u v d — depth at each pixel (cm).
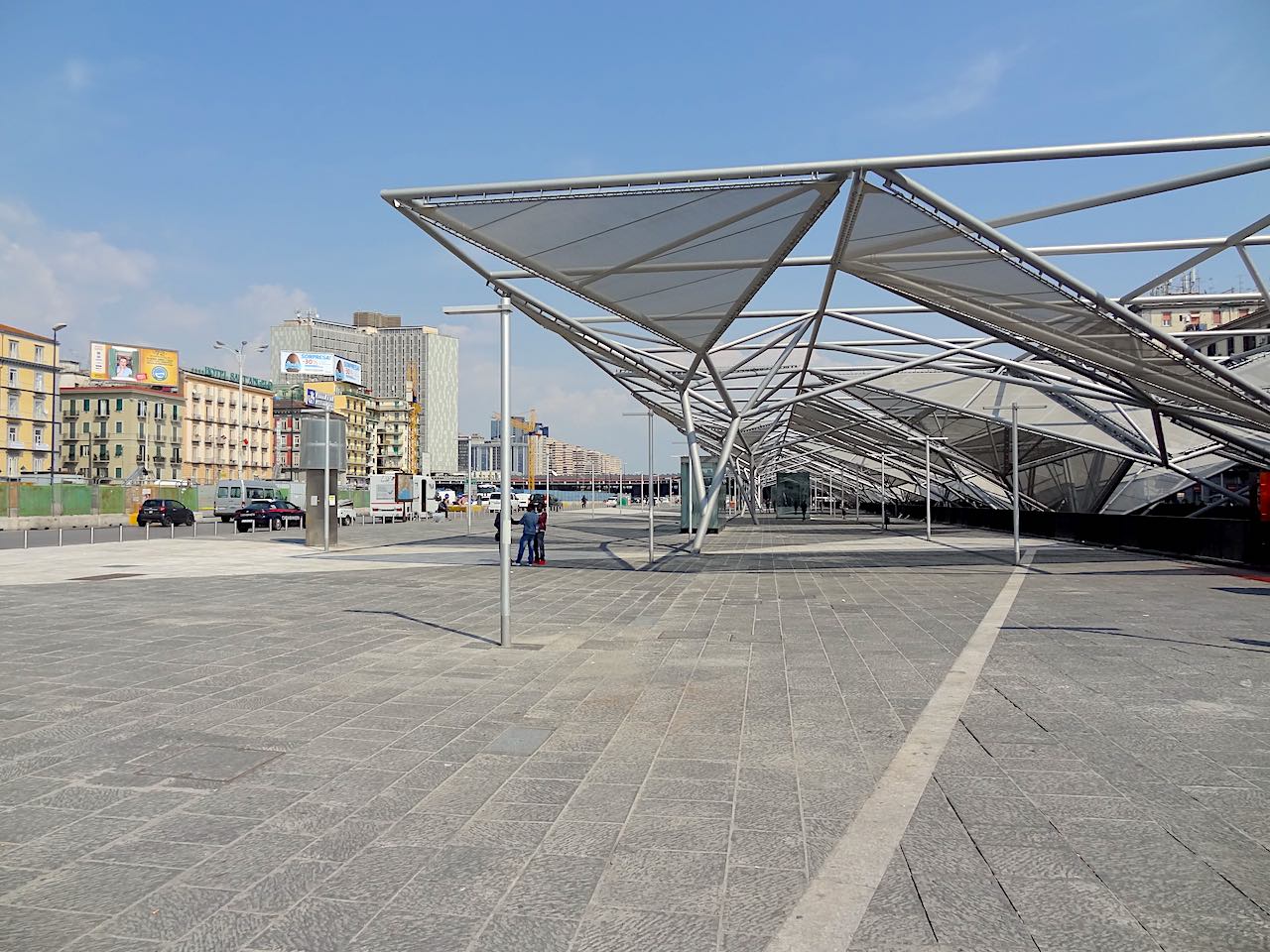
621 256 1739
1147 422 3488
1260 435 3066
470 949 366
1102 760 626
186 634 1235
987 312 2100
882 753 648
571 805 539
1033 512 4041
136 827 503
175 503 5453
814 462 8275
